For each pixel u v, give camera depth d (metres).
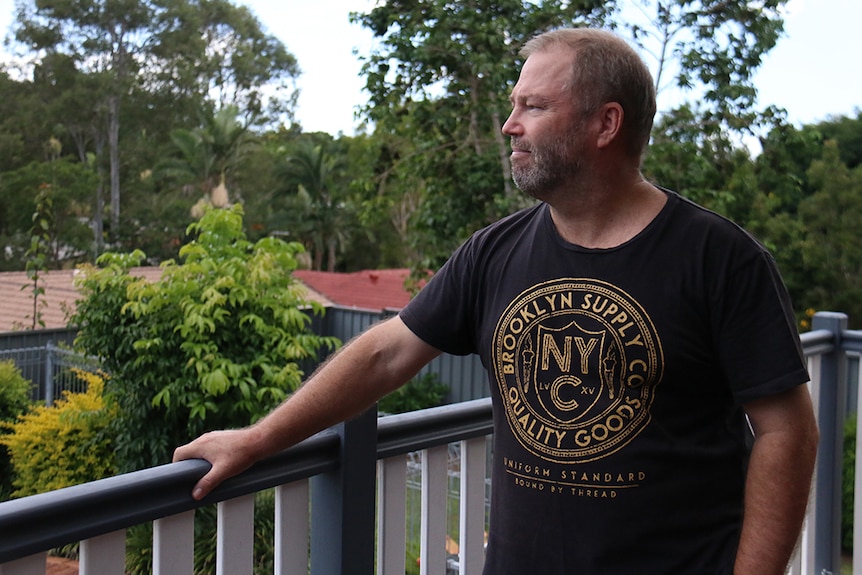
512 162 1.35
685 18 9.94
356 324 14.64
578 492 1.27
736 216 10.38
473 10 9.62
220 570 1.35
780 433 1.23
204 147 35.72
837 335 2.88
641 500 1.24
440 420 1.73
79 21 35.94
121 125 36.41
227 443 1.29
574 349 1.27
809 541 2.83
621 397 1.25
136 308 6.29
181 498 1.25
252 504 1.41
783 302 1.24
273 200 37.34
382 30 10.05
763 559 1.23
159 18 37.31
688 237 1.26
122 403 6.57
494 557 1.36
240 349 6.46
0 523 0.99
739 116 10.00
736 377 1.24
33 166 31.64
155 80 37.12
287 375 6.48
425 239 10.55
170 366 6.39
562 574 1.28
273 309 6.58
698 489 1.26
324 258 39.19
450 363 12.84
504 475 1.36
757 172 10.30
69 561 4.01
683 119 10.11
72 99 34.50
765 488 1.24
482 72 9.49
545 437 1.29
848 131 16.61
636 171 1.32
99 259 6.69
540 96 1.29
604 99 1.27
